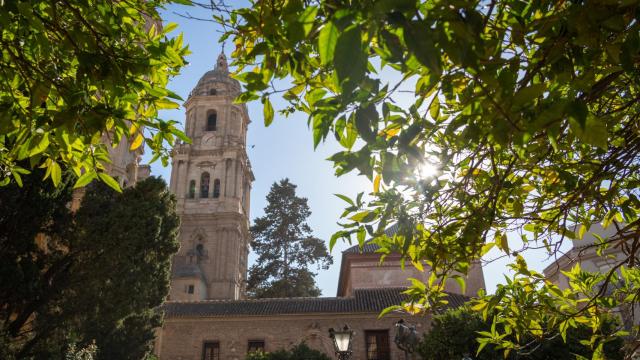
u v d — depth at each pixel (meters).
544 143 3.21
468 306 5.16
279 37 2.41
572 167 4.12
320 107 2.49
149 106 4.36
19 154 3.87
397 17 1.70
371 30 1.73
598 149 3.87
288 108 3.84
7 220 15.84
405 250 3.88
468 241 3.98
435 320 20.12
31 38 3.82
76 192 22.69
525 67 2.95
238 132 63.66
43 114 3.67
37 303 17.19
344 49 1.67
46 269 18.94
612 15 2.13
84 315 18.12
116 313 18.55
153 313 23.17
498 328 17.70
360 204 3.71
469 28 1.93
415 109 2.96
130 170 29.62
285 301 32.34
